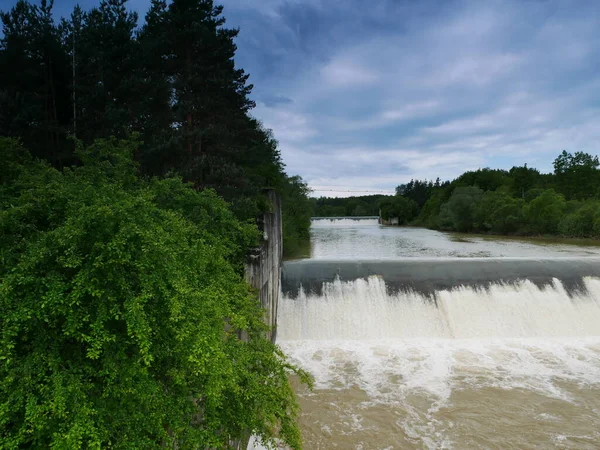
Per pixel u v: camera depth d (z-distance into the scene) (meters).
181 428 6.45
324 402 14.48
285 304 21.86
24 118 21.81
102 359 5.94
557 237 64.56
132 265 6.26
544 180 115.50
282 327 20.86
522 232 70.00
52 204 7.29
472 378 16.19
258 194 24.08
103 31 24.34
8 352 5.03
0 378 5.38
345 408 14.12
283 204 49.25
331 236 74.19
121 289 5.92
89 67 24.27
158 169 23.34
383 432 12.79
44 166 10.39
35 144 23.11
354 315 21.12
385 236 73.38
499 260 24.12
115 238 5.81
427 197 155.38
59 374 5.34
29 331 5.80
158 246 6.26
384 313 21.17
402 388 15.45
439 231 89.38
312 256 42.72
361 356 18.23
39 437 5.16
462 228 85.44
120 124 21.59
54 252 5.76
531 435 12.58
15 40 24.91
